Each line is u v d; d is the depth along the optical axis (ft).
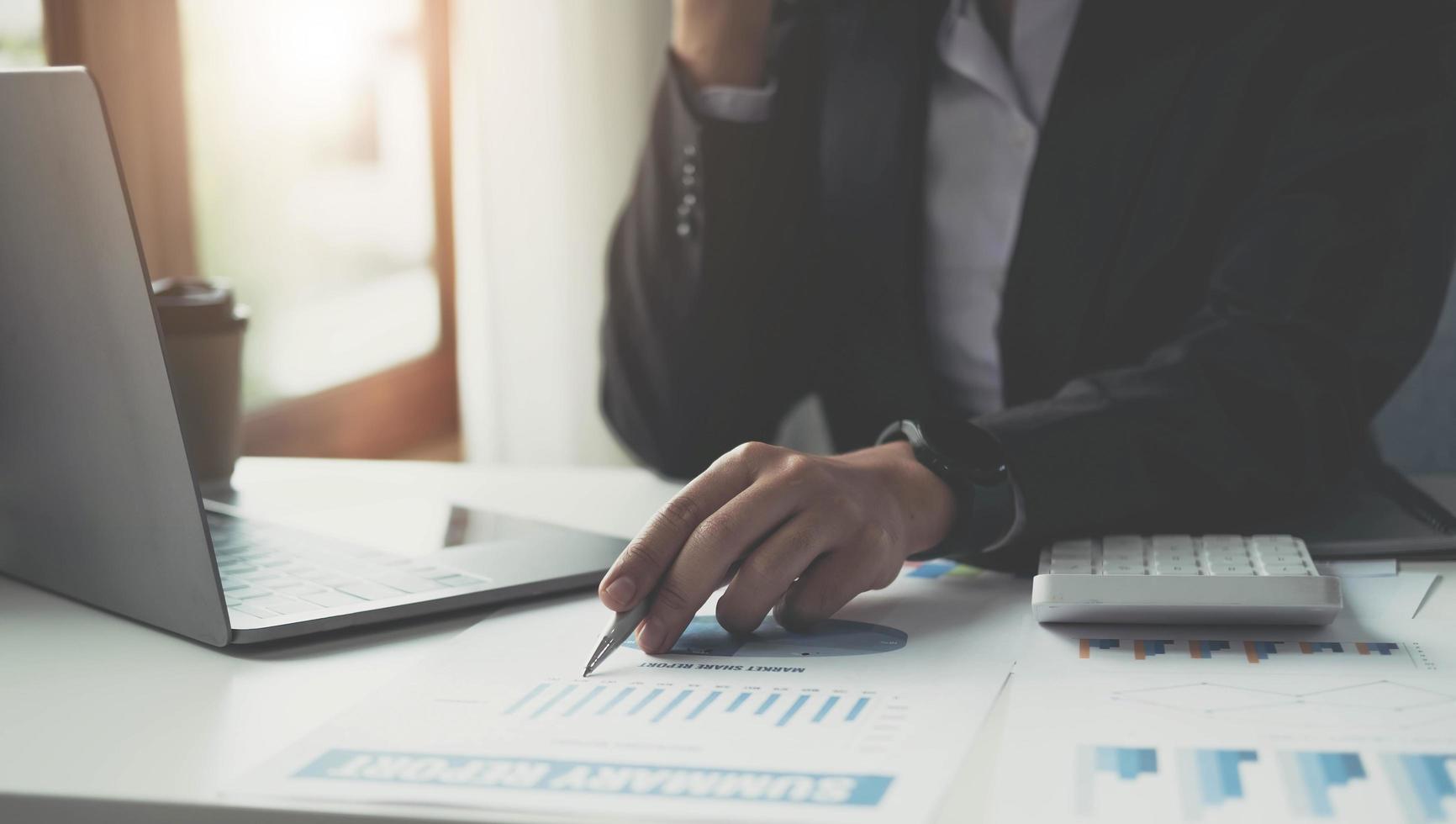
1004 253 3.66
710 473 1.82
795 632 1.75
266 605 1.79
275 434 7.38
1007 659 1.58
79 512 1.86
